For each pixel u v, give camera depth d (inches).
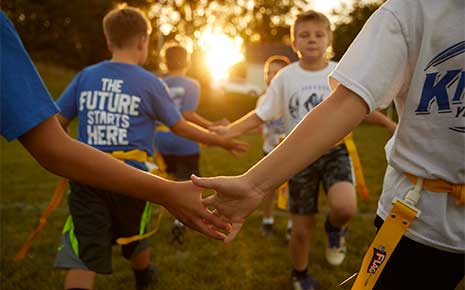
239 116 840.9
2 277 145.6
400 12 52.6
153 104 111.9
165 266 153.3
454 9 51.4
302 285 129.6
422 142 55.4
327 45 135.9
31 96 48.0
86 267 95.7
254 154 416.8
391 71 52.2
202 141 121.3
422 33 52.4
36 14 1365.7
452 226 55.9
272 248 171.9
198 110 836.6
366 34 53.3
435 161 55.2
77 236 98.0
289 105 136.3
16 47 47.4
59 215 216.7
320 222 202.8
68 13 1371.8
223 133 134.4
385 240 56.1
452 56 52.0
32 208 229.0
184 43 1569.9
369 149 449.1
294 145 51.0
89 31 1424.7
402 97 56.6
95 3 1381.6
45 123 50.1
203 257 162.6
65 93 114.3
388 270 60.1
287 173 51.4
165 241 179.8
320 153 51.3
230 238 53.5
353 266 153.0
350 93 51.6
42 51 1444.4
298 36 135.0
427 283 59.4
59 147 51.0
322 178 129.0
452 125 53.6
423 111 54.4
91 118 109.4
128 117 108.6
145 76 111.6
